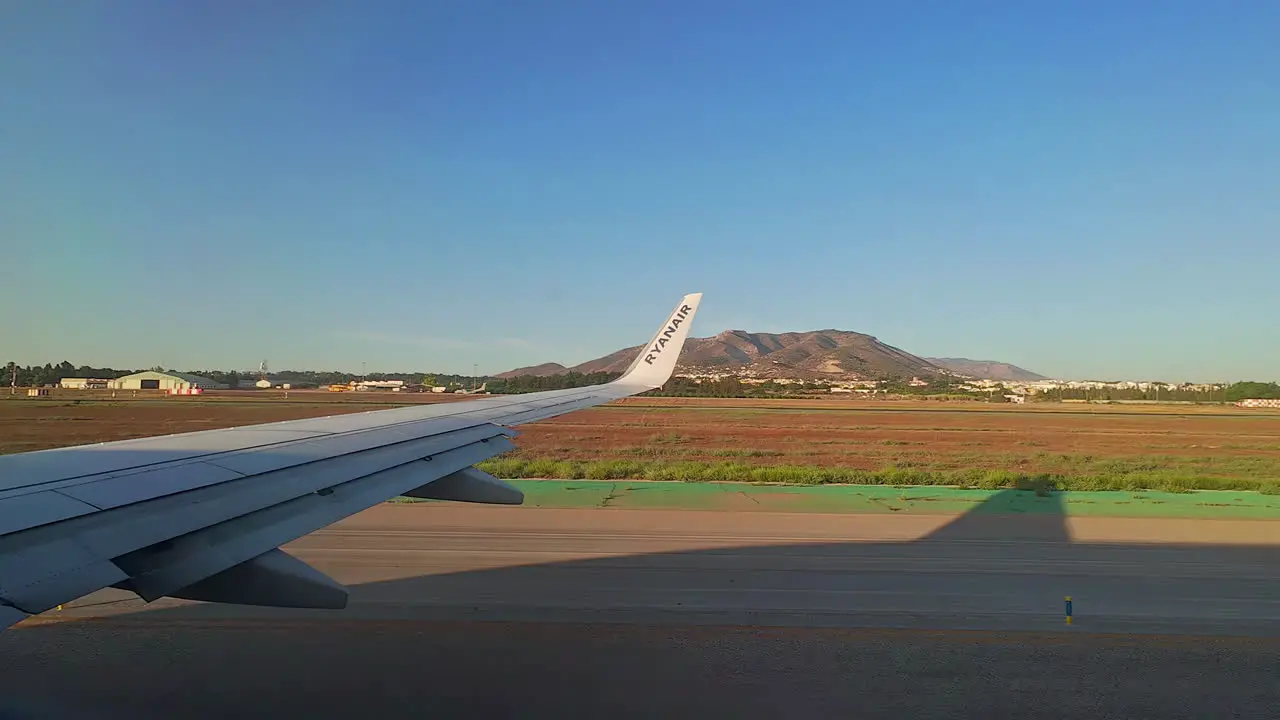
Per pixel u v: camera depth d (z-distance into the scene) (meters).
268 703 7.63
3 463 4.48
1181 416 93.25
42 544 3.13
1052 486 26.45
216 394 124.31
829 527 18.17
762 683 8.49
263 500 4.41
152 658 8.74
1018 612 11.45
